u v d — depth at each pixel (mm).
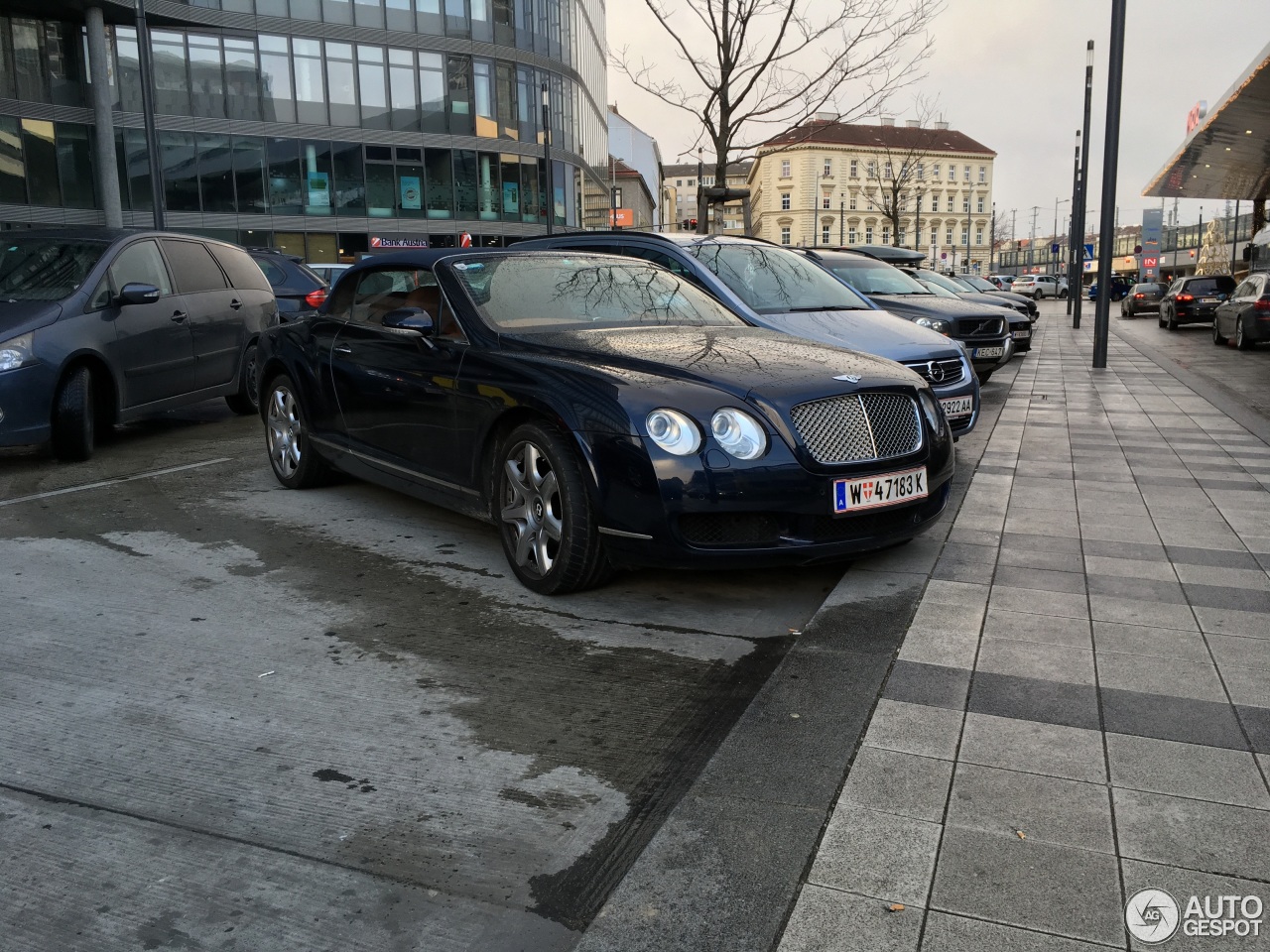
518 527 4203
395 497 5969
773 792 2518
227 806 2496
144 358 7535
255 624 3797
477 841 2354
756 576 4395
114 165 28531
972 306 10922
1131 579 4199
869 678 3215
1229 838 2279
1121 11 13930
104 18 28203
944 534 4961
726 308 5551
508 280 4953
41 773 2656
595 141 48562
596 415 3793
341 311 5668
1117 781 2531
